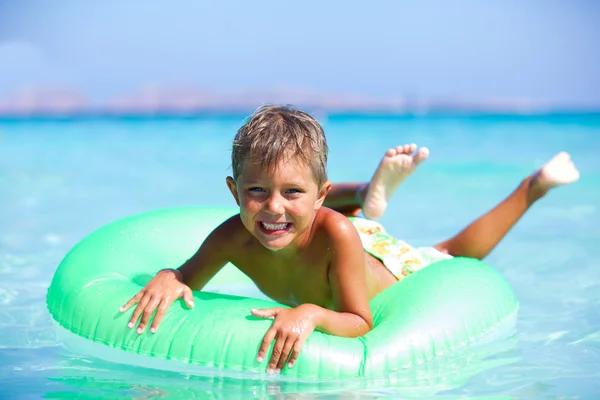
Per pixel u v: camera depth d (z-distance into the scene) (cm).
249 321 235
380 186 338
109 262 294
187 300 247
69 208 634
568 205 634
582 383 224
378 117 3131
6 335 279
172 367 233
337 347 230
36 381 225
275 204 228
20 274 389
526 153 1094
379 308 272
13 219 576
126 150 1255
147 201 674
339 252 254
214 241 278
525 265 416
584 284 367
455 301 265
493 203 660
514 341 271
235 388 218
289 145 228
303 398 209
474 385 221
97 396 211
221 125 2291
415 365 237
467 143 1334
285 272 273
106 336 248
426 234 518
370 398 210
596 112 3628
